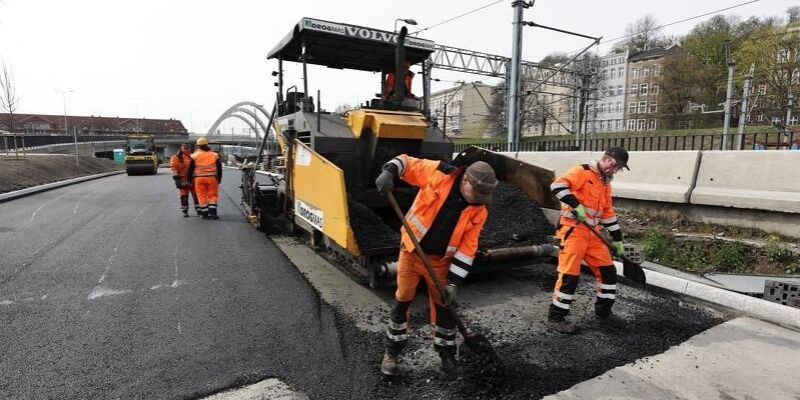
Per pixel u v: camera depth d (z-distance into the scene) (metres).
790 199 5.03
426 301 4.28
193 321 3.72
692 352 3.28
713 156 5.88
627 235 6.25
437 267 2.89
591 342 3.46
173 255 5.77
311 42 6.08
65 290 4.41
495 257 4.31
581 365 3.09
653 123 52.50
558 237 3.80
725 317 3.93
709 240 5.54
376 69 7.43
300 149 5.49
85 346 3.25
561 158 8.37
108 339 3.37
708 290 4.22
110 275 4.90
